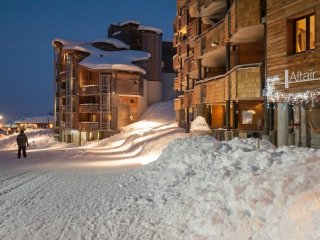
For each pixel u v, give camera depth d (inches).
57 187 449.7
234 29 716.7
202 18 1118.4
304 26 552.7
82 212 309.0
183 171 390.9
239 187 244.5
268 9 609.9
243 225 199.9
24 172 625.9
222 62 1116.5
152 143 991.0
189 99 1202.6
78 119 1945.1
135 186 418.3
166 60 2313.0
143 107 2047.2
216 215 225.9
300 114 569.0
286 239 165.9
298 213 175.3
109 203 339.6
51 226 267.4
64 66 2054.6
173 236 230.2
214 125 1048.2
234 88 724.7
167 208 292.2
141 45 2182.6
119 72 1850.4
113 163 772.6
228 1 890.7
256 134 746.8
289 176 228.2
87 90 1900.8
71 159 911.0
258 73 684.7
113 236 238.8
